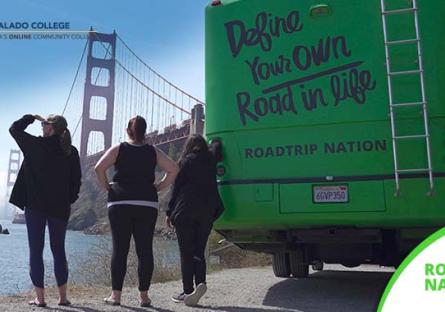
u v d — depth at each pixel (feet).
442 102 15.66
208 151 17.15
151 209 16.08
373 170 16.07
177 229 16.65
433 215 15.44
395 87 16.02
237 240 19.08
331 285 22.30
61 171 15.96
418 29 15.90
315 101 16.83
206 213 16.67
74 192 16.61
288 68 17.22
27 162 15.70
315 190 16.53
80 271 27.50
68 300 16.93
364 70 16.44
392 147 15.94
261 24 17.72
